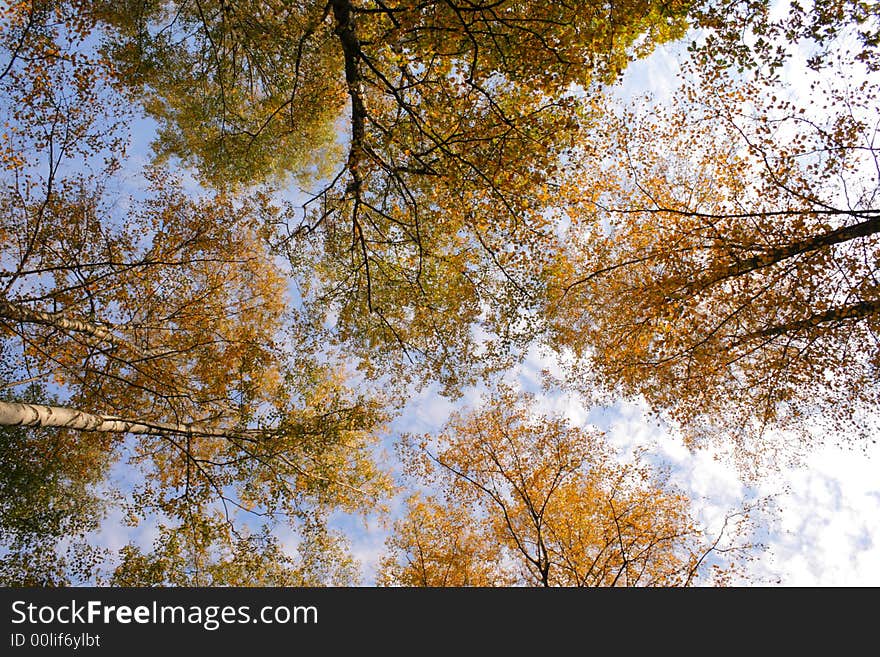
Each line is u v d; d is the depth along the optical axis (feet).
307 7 32.09
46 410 24.99
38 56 28.84
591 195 35.76
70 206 32.07
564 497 41.14
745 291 32.07
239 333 42.65
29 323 28.22
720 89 30.60
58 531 35.40
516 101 30.09
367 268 36.91
